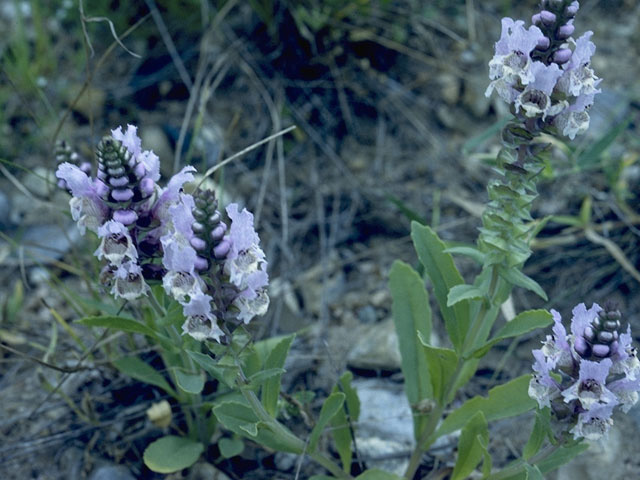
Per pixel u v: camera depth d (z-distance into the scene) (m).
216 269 0.26
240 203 0.50
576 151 0.49
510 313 0.41
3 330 0.43
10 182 0.51
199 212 0.25
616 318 0.27
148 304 0.36
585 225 0.47
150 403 0.40
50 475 0.38
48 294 0.46
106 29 0.57
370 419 0.40
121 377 0.40
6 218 0.49
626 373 0.27
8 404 0.41
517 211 0.30
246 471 0.38
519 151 0.30
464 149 0.48
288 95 0.54
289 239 0.49
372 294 0.46
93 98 0.54
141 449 0.39
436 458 0.39
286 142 0.53
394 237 0.49
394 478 0.35
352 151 0.53
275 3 0.54
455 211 0.50
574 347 0.28
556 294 0.46
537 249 0.47
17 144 0.52
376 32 0.55
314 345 0.44
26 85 0.54
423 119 0.54
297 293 0.46
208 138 0.52
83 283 0.46
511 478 0.33
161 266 0.29
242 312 0.27
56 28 0.58
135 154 0.28
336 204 0.50
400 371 0.42
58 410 0.40
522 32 0.27
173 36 0.57
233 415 0.33
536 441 0.32
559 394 0.28
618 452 0.38
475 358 0.36
